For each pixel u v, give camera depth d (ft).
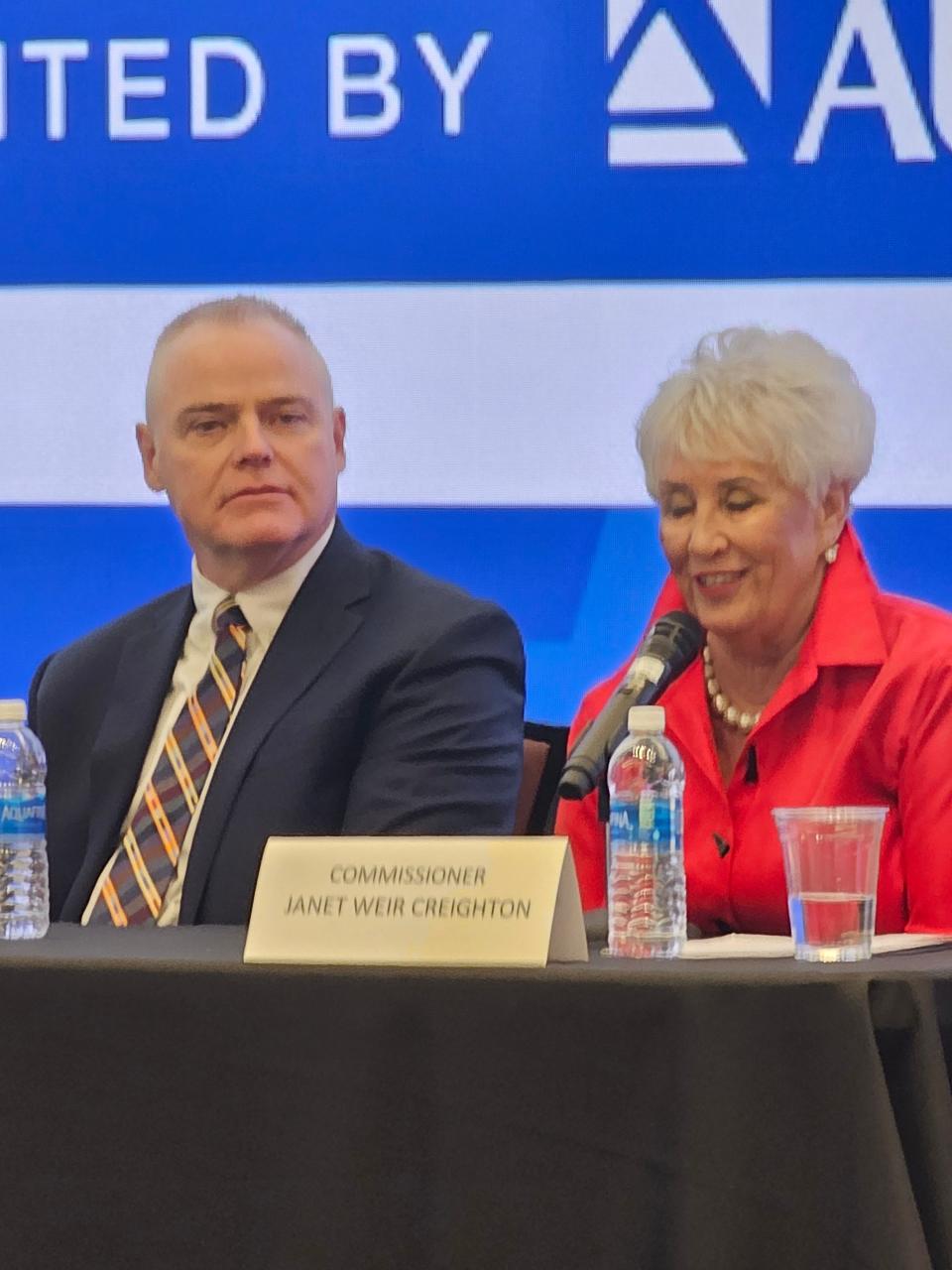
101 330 44.32
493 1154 17.40
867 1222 16.38
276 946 18.66
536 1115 17.35
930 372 42.34
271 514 33.68
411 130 43.55
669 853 20.45
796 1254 16.65
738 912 29.55
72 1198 18.16
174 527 44.27
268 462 35.09
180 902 30.19
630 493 43.19
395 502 43.73
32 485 44.45
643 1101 17.15
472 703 32.04
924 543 42.39
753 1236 16.76
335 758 31.30
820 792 29.66
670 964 18.47
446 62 43.42
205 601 33.63
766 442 32.86
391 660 31.91
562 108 43.14
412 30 43.47
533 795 34.50
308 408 35.96
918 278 42.37
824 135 42.52
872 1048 16.63
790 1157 16.75
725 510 33.12
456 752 31.60
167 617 33.86
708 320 42.93
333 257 43.78
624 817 20.58
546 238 43.27
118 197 44.19
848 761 29.63
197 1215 17.93
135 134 44.09
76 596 44.39
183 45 43.98
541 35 43.16
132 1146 18.10
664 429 33.86
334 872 18.89
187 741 31.83
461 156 43.45
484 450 43.52
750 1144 16.84
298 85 43.75
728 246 42.83
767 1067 16.89
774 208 42.70
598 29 43.04
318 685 31.81
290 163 43.80
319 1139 17.72
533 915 18.19
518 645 33.71
